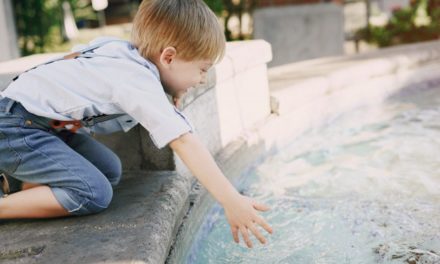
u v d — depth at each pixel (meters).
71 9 10.58
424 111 3.24
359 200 1.99
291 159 2.57
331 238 1.71
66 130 1.66
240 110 2.48
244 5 6.89
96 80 1.46
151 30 1.50
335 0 8.20
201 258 1.68
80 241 1.36
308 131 3.01
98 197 1.50
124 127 1.67
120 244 1.33
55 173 1.50
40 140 1.51
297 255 1.61
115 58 1.48
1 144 1.50
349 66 3.50
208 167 1.35
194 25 1.48
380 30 8.61
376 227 1.75
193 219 1.78
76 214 1.51
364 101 3.46
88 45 1.68
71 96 1.46
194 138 1.37
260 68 2.70
